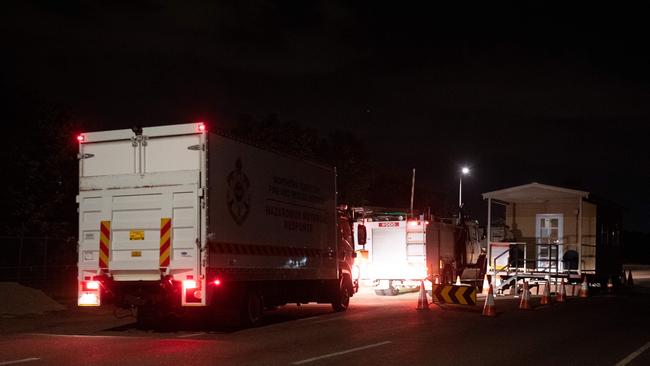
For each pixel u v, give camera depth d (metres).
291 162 16.64
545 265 30.05
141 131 13.75
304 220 17.16
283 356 10.84
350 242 20.23
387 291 26.98
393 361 10.45
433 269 27.02
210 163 13.39
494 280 27.70
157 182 13.57
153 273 13.51
